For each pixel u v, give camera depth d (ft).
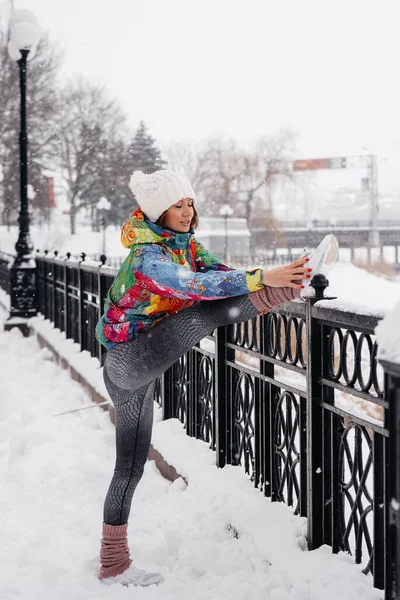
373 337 11.51
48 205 178.50
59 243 156.46
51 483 15.84
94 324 25.81
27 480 15.87
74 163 208.54
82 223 255.29
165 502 14.03
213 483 13.38
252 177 238.27
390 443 6.87
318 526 10.45
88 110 196.44
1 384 25.70
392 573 6.89
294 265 9.23
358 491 9.66
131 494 10.90
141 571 10.86
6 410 21.99
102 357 23.77
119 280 10.13
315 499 10.43
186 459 14.67
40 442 18.37
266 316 12.27
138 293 9.91
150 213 9.95
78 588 10.66
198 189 246.47
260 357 12.49
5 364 30.22
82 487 15.55
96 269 24.43
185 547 11.59
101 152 201.36
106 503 10.89
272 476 12.22
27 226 42.45
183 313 9.68
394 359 6.49
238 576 10.53
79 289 27.91
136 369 9.93
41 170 171.42
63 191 225.97
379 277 112.06
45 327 36.29
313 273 9.47
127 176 211.82
